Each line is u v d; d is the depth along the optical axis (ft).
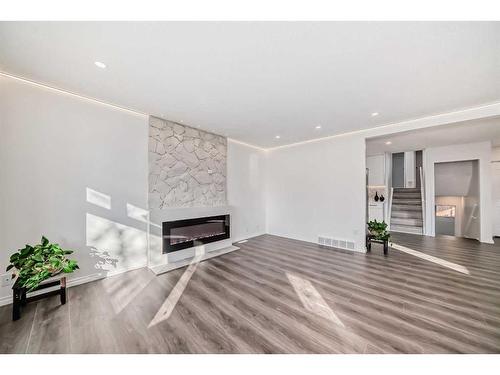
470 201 17.48
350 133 14.19
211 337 5.54
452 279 9.17
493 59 6.12
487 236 15.89
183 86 7.93
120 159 10.05
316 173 16.01
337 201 14.84
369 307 6.98
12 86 7.34
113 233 9.77
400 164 21.33
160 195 11.55
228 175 15.78
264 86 7.89
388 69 6.73
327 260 11.81
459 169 17.74
